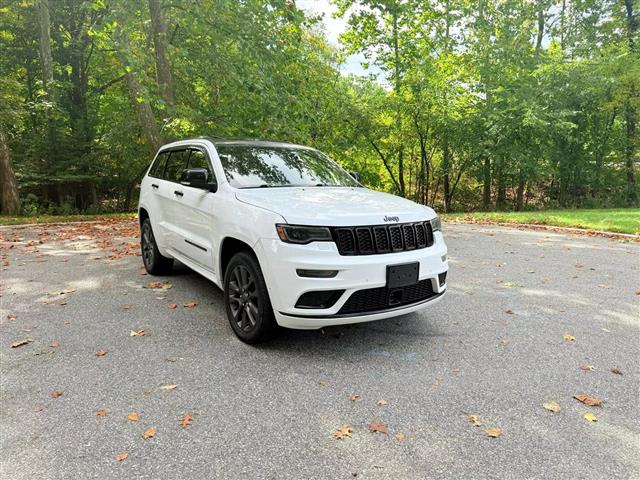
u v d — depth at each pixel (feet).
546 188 81.76
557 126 62.28
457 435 8.00
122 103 67.10
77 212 60.44
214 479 6.75
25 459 7.18
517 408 8.95
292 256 10.25
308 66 39.65
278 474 6.89
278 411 8.72
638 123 71.26
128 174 66.64
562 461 7.29
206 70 40.24
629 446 7.73
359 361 11.03
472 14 68.23
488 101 68.03
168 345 11.91
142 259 22.43
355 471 6.98
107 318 13.99
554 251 26.35
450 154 72.79
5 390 9.45
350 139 67.05
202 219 14.05
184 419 8.36
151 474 6.85
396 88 69.00
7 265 21.65
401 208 12.00
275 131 32.30
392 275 10.71
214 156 14.65
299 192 12.89
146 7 40.81
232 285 12.42
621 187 75.56
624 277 19.84
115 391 9.44
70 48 65.00
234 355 11.31
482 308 15.39
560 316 14.61
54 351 11.49
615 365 10.99
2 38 62.85
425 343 12.23
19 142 58.08
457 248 27.43
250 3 33.94
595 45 72.74
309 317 10.33
